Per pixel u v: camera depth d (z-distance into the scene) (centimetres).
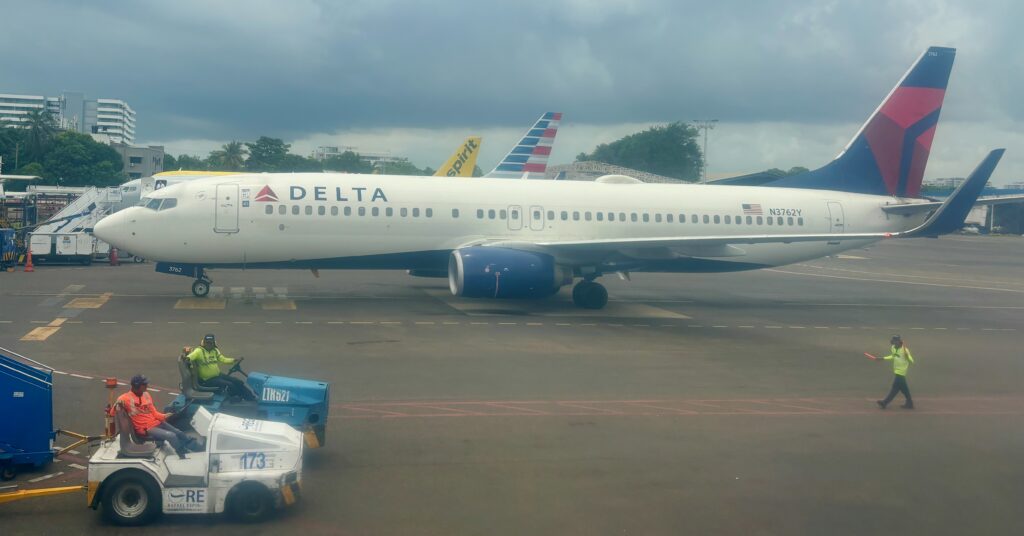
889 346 2747
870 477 1373
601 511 1182
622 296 4019
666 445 1521
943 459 1488
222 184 3192
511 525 1120
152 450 1116
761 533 1119
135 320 2730
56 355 2136
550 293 3173
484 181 3525
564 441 1527
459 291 3083
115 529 1080
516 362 2244
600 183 3697
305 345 2380
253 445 1133
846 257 8106
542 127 7475
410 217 3316
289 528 1094
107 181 14812
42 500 1172
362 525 1108
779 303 3953
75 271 4456
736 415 1764
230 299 3356
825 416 1786
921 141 4050
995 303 4191
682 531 1116
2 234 4450
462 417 1672
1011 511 1227
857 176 4006
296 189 3234
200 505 1105
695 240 3125
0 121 17700
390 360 2209
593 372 2152
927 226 3014
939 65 4009
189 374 1465
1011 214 14950
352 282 4209
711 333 2897
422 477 1308
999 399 2000
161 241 3114
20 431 1252
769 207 3775
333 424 1594
